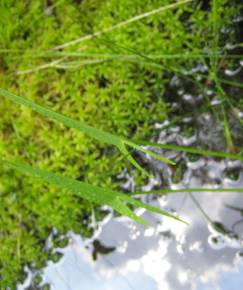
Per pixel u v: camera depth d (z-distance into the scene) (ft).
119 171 1.29
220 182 1.22
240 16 1.23
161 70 1.27
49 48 1.33
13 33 1.36
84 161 1.31
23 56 1.33
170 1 1.26
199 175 1.24
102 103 1.31
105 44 1.26
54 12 1.35
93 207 1.30
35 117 1.34
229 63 1.23
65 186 0.66
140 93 1.28
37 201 1.33
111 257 1.28
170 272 1.22
